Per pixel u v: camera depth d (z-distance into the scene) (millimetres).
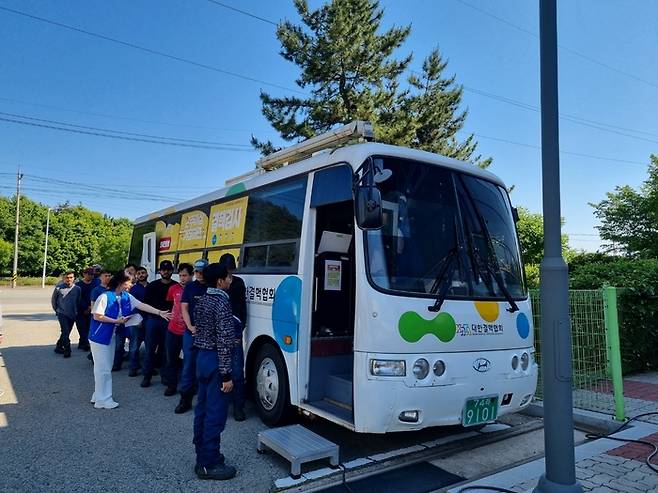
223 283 4910
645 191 17609
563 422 3834
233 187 7715
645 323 9258
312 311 5566
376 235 4750
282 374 5723
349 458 5020
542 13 4148
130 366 9250
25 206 59750
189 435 5715
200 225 8672
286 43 20203
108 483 4371
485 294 5152
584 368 7125
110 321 6852
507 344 5133
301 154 7000
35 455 5039
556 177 4027
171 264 8648
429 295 4742
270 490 4250
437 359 4586
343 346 5734
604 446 5277
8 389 7934
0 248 54406
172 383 7668
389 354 4430
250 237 6926
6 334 14898
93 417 6414
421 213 5086
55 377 8867
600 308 6914
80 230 62469
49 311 23719
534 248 20562
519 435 5867
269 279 6172
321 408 5121
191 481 4441
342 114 19797
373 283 4566
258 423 6195
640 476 4441
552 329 3914
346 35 19938
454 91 25016
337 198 5316
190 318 6633
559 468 3814
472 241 5297
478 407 4773
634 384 8289
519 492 4105
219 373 4477
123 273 7285
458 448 5371
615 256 16156
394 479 4574
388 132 19703
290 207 6113
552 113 4055
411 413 4414
